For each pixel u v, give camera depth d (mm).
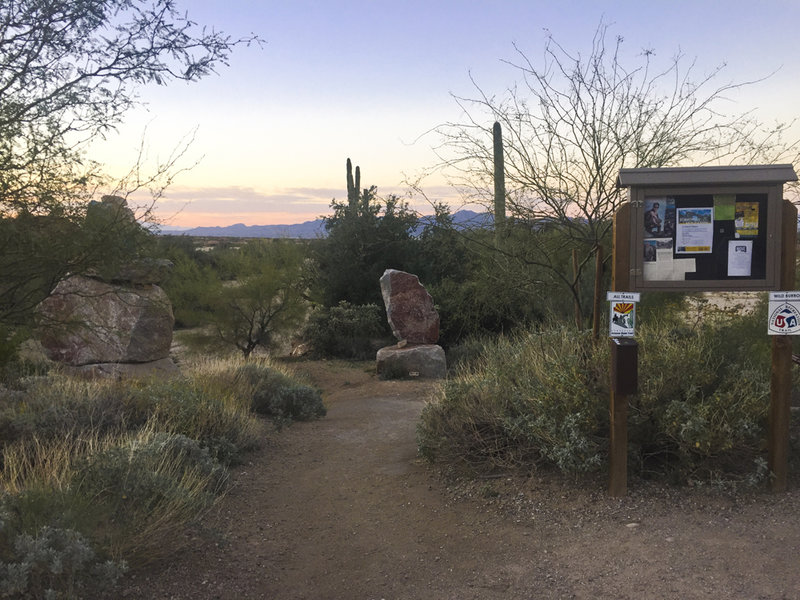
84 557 3428
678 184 4781
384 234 20391
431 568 4172
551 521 4711
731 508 4625
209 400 7918
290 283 18312
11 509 3824
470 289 15391
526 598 3641
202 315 17125
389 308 16109
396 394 12781
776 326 4809
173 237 11695
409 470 6578
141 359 11688
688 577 3672
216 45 5461
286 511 5516
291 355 18922
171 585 3883
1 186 4758
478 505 5246
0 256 4855
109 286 7926
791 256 4852
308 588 3979
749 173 4750
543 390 5684
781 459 4855
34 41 4949
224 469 6129
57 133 5020
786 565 3717
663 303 9273
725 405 5109
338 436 8695
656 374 5441
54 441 5805
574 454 5133
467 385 6895
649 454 5363
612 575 3787
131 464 4641
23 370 9594
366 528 5027
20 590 3250
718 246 4855
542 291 10438
